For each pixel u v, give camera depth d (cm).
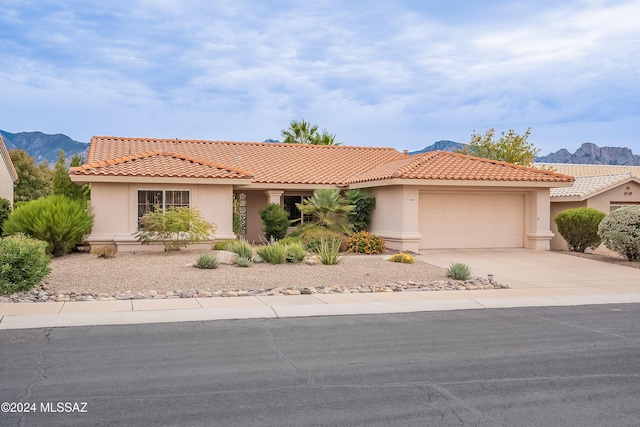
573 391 676
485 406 621
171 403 617
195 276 1526
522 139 4150
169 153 2441
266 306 1191
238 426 556
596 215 2328
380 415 590
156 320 1048
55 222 1923
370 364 779
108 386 671
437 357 821
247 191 2781
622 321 1110
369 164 3080
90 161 2633
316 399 636
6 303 1170
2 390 653
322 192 2338
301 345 881
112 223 2189
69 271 1600
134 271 1605
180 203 2286
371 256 2100
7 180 3656
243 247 1808
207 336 934
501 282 1602
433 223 2395
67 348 845
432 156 2566
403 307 1217
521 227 2502
